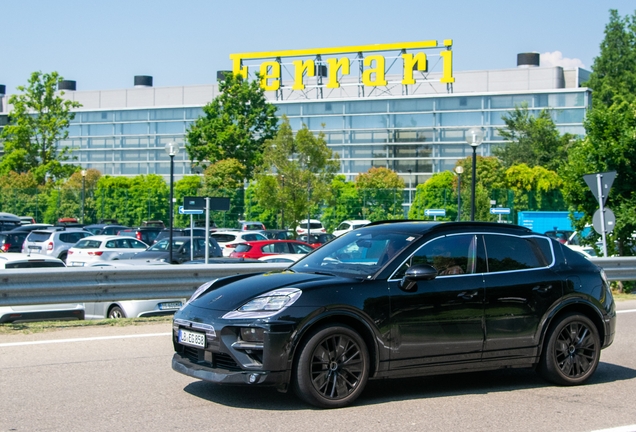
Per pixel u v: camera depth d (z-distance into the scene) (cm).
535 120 6875
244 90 5797
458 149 7031
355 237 745
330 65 7056
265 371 607
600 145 1828
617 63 7088
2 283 997
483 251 721
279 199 3759
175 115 7919
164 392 692
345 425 589
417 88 7394
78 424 586
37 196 5566
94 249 2614
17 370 778
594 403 682
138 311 1274
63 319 1207
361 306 644
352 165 7256
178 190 5275
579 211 1912
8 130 5712
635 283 1759
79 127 8288
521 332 719
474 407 658
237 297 644
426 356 673
